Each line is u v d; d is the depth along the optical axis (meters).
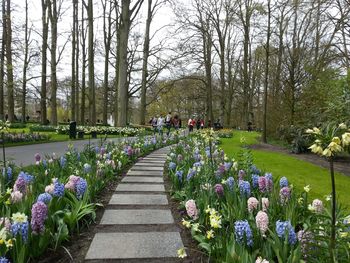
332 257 2.46
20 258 2.74
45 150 11.78
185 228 4.27
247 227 3.04
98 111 53.38
